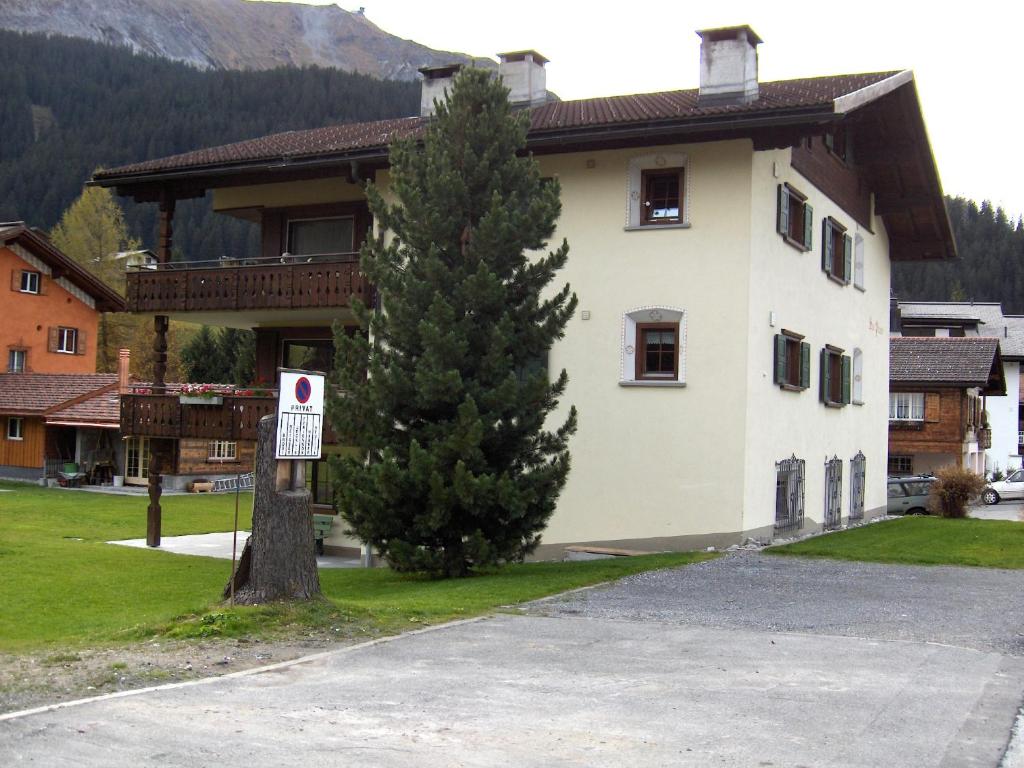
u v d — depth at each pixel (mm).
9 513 31969
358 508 16047
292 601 10477
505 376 16172
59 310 51250
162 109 134125
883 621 11039
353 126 27719
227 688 7703
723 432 18875
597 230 20078
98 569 19453
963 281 127875
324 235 24219
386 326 16453
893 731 6727
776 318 20062
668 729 6715
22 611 14375
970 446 49281
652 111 20672
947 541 19297
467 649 9266
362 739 6422
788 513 20844
